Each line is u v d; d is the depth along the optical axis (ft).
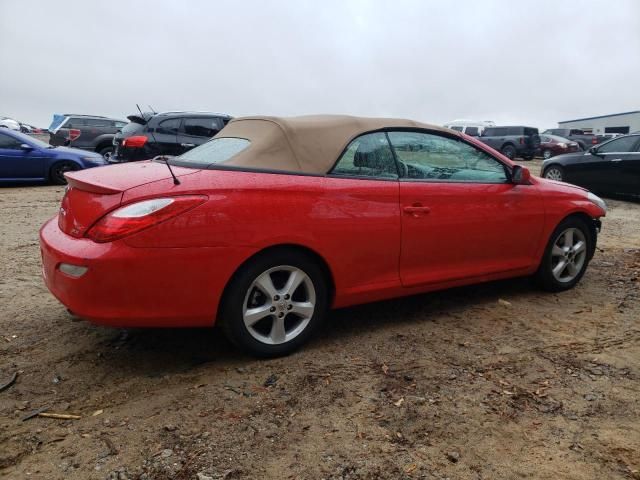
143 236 9.26
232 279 10.21
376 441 8.40
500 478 7.65
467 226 13.26
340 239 11.20
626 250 22.02
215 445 8.19
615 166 37.11
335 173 11.47
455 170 13.56
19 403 9.24
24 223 24.40
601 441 8.55
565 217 15.51
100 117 64.59
